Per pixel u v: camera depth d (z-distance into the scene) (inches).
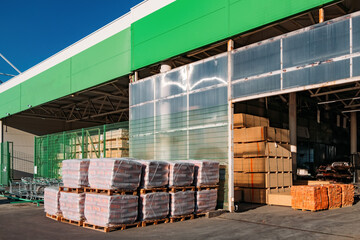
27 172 1018.1
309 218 350.6
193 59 542.9
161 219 335.9
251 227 311.9
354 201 491.2
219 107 410.0
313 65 324.2
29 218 384.2
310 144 959.0
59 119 1077.1
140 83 526.6
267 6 359.9
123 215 305.1
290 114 641.0
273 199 458.6
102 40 609.3
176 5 467.8
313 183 577.9
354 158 824.3
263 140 481.1
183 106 454.9
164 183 341.1
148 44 508.7
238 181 502.3
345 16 304.2
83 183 340.5
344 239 257.1
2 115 953.5
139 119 522.3
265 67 365.1
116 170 303.6
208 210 378.0
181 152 450.9
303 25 449.4
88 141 696.4
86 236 283.4
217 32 409.7
